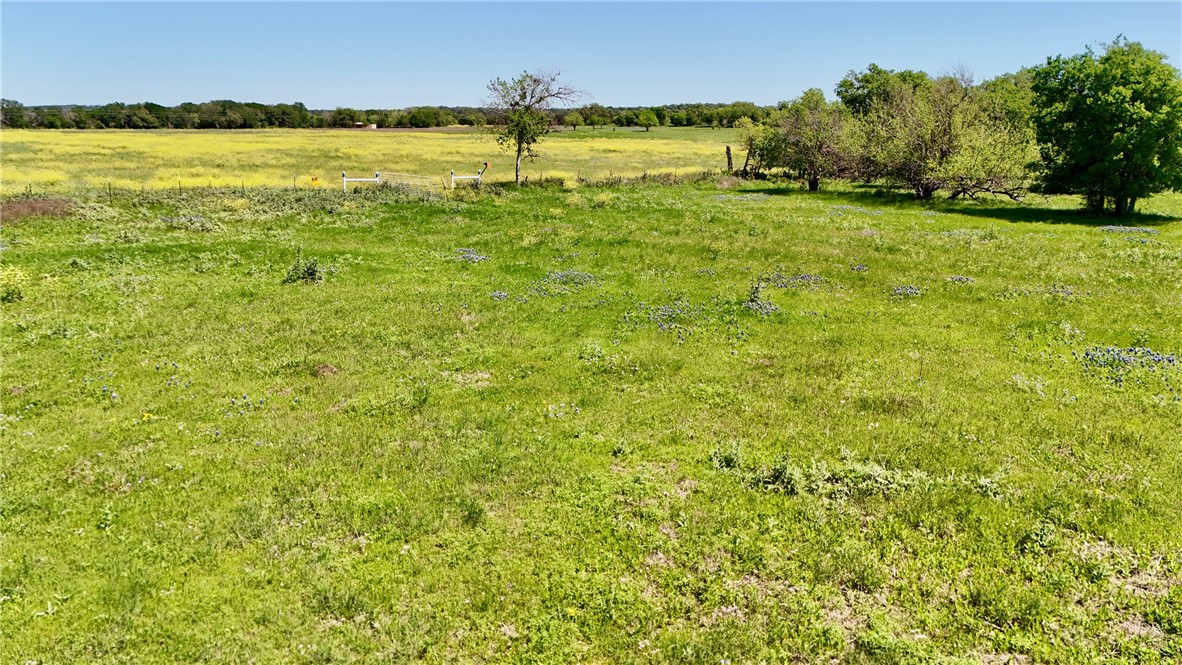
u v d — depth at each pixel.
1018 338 14.76
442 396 11.90
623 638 6.47
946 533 8.03
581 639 6.52
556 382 12.55
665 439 10.32
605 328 15.71
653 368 13.17
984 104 51.62
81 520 8.12
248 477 9.12
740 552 7.66
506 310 16.97
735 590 7.09
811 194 46.34
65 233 24.19
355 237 25.81
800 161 52.44
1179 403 11.27
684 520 8.22
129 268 19.77
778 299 18.12
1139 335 14.92
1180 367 12.88
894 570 7.44
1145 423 10.59
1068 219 33.50
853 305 17.50
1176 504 8.41
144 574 7.21
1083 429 10.38
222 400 11.54
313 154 65.06
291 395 11.85
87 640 6.32
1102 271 20.80
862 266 21.64
